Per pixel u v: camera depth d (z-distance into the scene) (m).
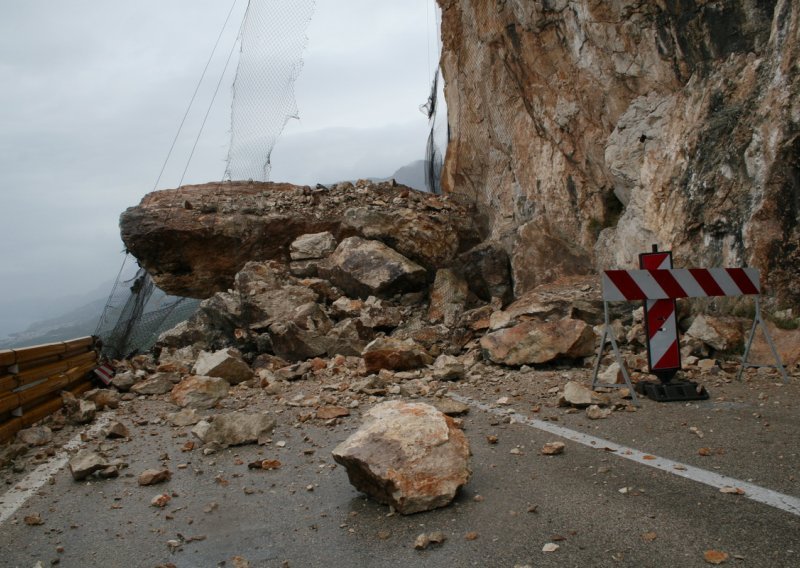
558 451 3.80
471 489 3.30
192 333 10.90
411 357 7.50
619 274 5.25
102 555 2.83
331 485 3.58
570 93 9.91
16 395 5.33
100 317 10.48
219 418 4.75
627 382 5.04
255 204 13.09
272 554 2.72
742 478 3.11
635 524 2.67
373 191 14.21
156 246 12.17
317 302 10.85
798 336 5.81
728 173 6.93
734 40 7.29
